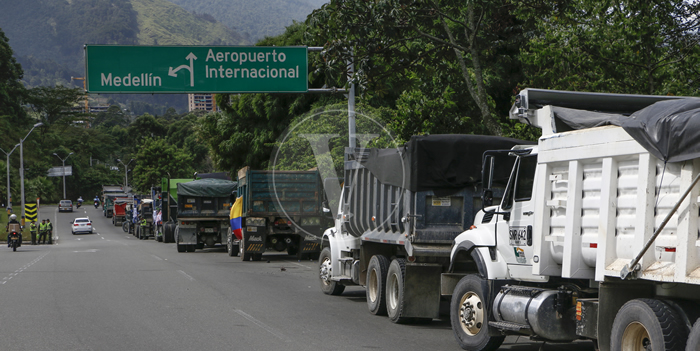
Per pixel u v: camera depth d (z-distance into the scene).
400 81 30.70
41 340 15.38
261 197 37.00
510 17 30.62
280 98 55.62
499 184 16.66
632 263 10.27
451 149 16.64
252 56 29.77
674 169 9.76
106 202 161.00
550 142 12.82
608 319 11.15
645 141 10.05
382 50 28.52
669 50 34.25
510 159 16.53
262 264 37.28
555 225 12.67
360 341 15.46
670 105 9.98
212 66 29.53
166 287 26.00
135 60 28.94
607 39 35.06
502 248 14.30
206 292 24.47
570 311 12.66
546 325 12.59
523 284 13.93
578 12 34.56
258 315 19.25
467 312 14.53
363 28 27.05
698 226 9.32
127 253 49.09
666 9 31.67
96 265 37.00
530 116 13.84
